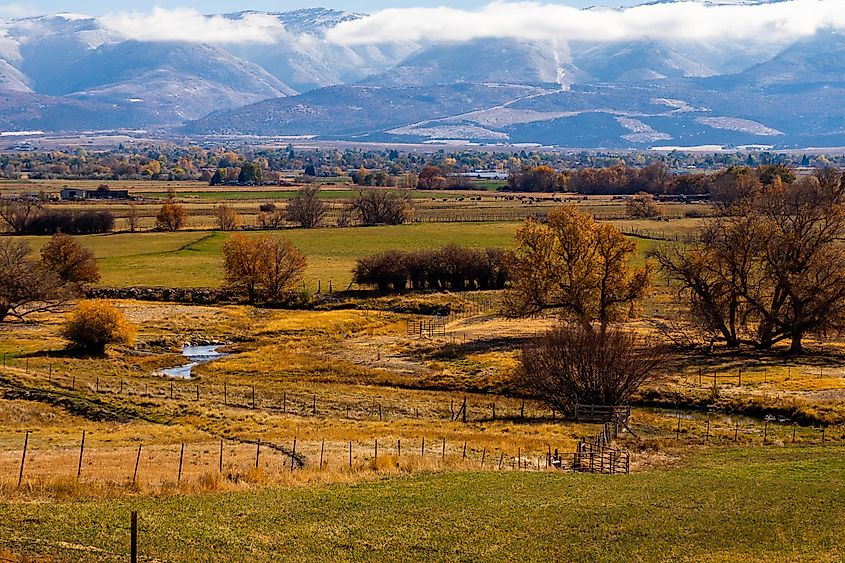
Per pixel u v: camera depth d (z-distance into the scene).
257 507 36.91
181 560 29.83
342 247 177.75
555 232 105.31
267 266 134.62
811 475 47.22
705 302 101.50
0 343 98.19
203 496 38.34
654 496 41.31
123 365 91.38
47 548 29.72
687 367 88.88
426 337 107.50
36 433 57.44
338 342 106.44
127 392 75.19
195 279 146.75
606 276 103.44
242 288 138.62
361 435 59.47
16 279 112.88
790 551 33.28
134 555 27.22
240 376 87.94
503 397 79.81
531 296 105.19
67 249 133.88
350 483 42.53
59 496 37.22
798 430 65.88
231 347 104.56
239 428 61.59
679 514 38.03
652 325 112.31
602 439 59.34
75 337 94.44
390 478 44.16
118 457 48.97
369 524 35.34
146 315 120.75
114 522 33.22
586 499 40.44
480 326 115.12
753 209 104.56
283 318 122.31
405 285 144.25
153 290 137.88
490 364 91.19
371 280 140.75
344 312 125.56
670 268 102.62
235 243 134.88
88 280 135.75
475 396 80.12
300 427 63.06
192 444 54.88
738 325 110.12
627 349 72.38
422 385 84.38
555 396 72.25
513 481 44.03
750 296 101.06
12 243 157.25
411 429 62.69
